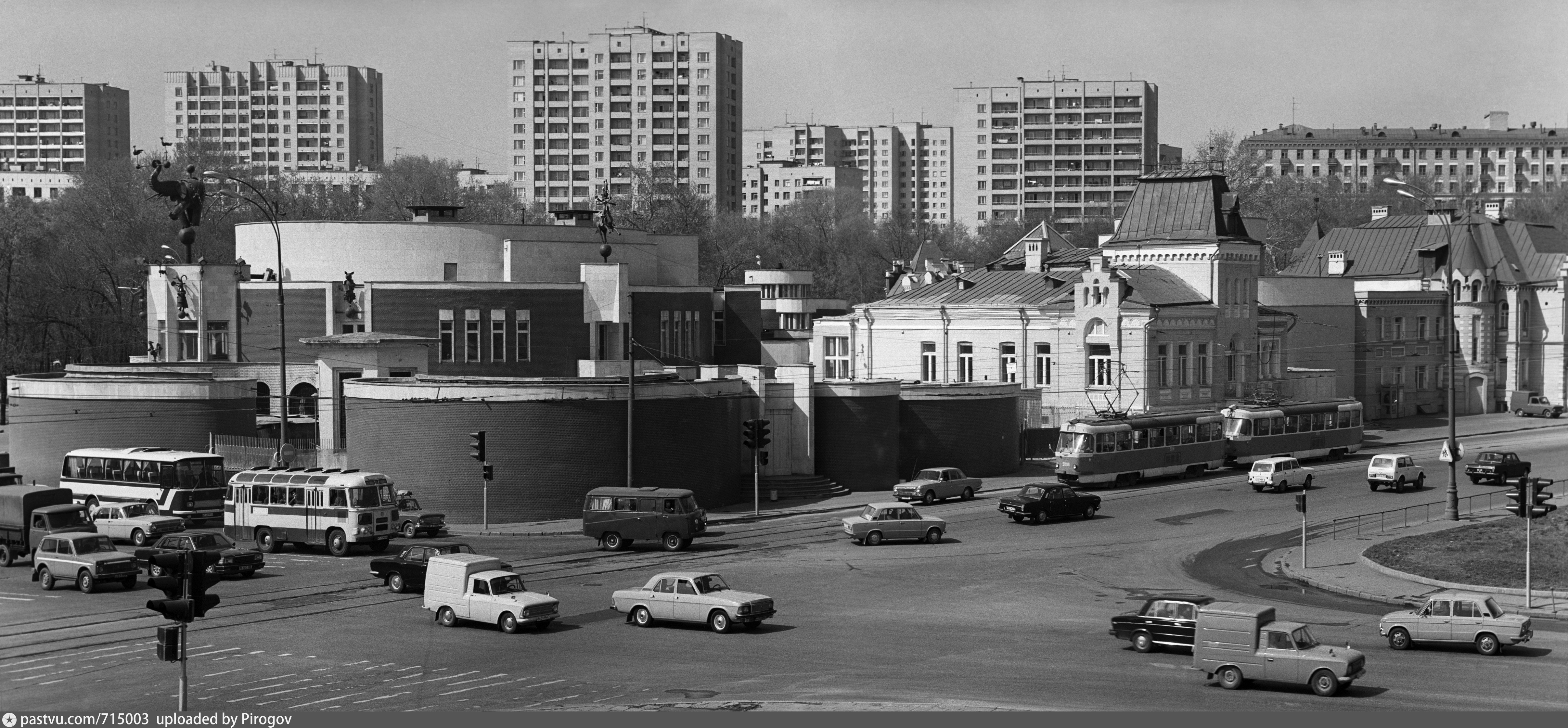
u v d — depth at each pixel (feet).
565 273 418.92
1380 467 337.11
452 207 436.76
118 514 266.57
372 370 354.95
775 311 575.38
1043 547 267.59
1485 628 177.88
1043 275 444.96
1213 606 166.91
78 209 655.35
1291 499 327.26
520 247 411.13
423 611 207.72
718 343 468.75
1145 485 358.84
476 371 389.19
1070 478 346.74
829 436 354.95
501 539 281.54
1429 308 529.86
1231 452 385.50
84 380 336.70
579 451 303.48
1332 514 303.48
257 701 156.97
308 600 216.13
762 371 350.84
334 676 168.76
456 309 387.55
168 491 288.30
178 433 332.80
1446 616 180.34
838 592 224.12
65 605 213.87
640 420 310.86
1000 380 428.56
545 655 179.52
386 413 304.09
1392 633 183.21
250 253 427.33
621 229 472.85
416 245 414.21
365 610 208.54
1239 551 264.31
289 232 417.49
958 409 371.76
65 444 338.13
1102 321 408.26
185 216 414.21
